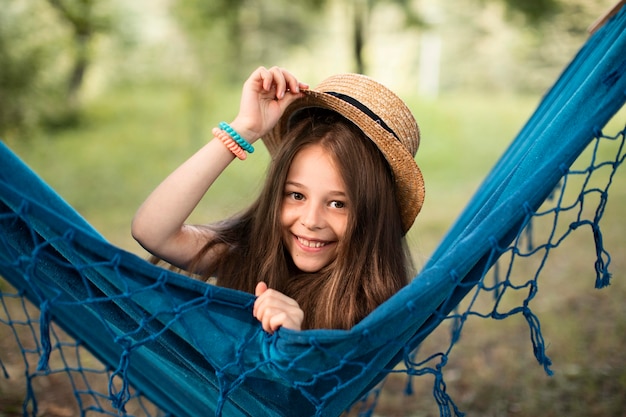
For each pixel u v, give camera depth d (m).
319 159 2.06
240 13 13.41
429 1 15.23
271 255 2.16
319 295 2.12
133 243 6.57
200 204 8.16
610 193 7.74
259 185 2.47
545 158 1.83
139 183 9.24
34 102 10.62
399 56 18.06
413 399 3.41
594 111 1.76
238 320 1.74
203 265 2.22
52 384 3.55
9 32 10.23
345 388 1.82
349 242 2.09
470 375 3.60
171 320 1.67
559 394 3.33
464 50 17.59
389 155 2.12
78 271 1.61
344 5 12.80
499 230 1.65
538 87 17.25
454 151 11.48
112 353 2.42
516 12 12.61
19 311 4.61
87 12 12.01
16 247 1.67
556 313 4.35
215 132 2.01
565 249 5.75
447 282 1.62
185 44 13.00
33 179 1.64
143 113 13.31
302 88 2.13
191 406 2.37
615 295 4.57
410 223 2.32
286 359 1.63
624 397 3.26
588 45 2.63
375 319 1.58
